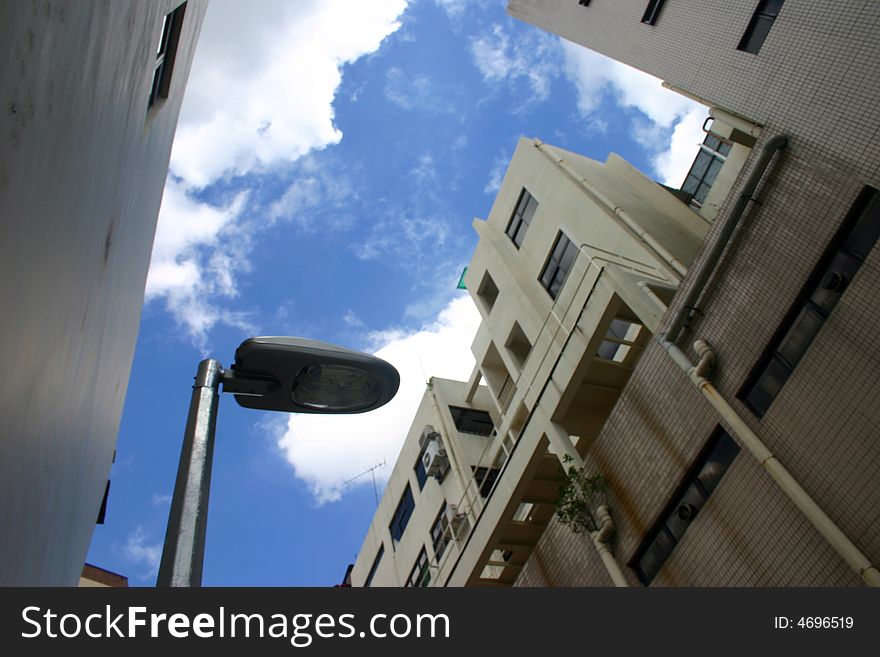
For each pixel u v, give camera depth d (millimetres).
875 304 9539
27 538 2861
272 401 3752
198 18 8852
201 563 2568
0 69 1566
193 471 2883
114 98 3492
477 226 26078
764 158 11320
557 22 18172
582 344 16562
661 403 13055
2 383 1973
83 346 3643
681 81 13570
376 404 4020
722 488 11297
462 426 27531
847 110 10438
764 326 11227
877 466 9000
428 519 26312
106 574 15688
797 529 9836
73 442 3859
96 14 2592
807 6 11383
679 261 16719
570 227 21016
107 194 3791
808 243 10719
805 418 10109
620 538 13305
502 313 22812
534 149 24594
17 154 1794
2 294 1826
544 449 17234
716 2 13359
